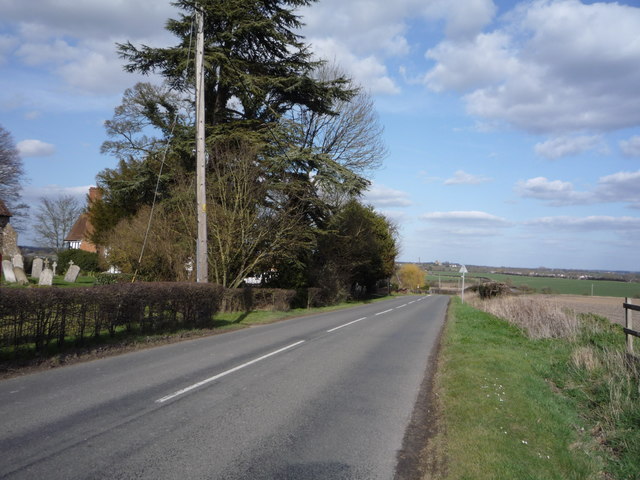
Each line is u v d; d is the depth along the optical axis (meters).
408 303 39.31
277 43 23.61
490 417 5.94
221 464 4.49
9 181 43.19
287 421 5.84
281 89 24.59
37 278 32.12
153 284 12.23
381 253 49.69
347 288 38.47
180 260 21.19
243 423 5.70
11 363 8.28
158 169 23.36
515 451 4.83
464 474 4.32
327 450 4.98
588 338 14.40
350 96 26.61
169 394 6.88
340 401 6.87
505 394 7.10
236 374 8.34
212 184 21.06
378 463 4.70
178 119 23.28
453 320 20.86
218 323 16.33
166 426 5.50
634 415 6.84
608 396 7.83
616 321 19.92
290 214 23.73
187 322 13.91
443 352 11.83
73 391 6.91
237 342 12.32
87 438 5.04
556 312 16.30
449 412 6.29
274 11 23.91
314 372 8.76
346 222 34.75
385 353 11.37
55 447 4.76
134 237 22.22
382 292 69.38
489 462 4.54
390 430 5.71
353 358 10.44
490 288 37.03
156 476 4.18
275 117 23.92
